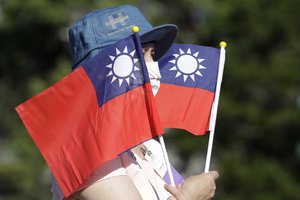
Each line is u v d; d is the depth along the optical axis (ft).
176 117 38.32
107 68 32.91
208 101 38.63
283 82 186.60
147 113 33.06
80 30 34.12
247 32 187.73
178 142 184.85
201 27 190.08
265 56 190.08
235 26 188.55
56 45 217.36
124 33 34.01
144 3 199.82
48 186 190.39
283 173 181.06
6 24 211.61
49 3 197.88
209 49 39.14
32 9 196.65
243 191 177.37
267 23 187.73
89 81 32.76
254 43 189.78
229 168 176.55
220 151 188.14
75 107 32.58
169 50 38.86
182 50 38.93
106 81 32.86
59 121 32.53
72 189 31.78
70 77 32.76
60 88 32.68
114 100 32.76
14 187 186.91
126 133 32.55
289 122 188.55
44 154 32.32
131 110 32.86
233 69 183.21
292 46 193.47
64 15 197.77
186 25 198.08
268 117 186.80
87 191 31.58
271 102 190.39
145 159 35.17
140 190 32.89
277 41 191.52
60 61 201.98
